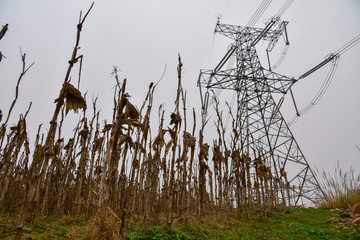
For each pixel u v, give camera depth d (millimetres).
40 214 7359
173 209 10359
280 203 15602
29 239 4566
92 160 7422
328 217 9133
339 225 7605
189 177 6992
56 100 3541
